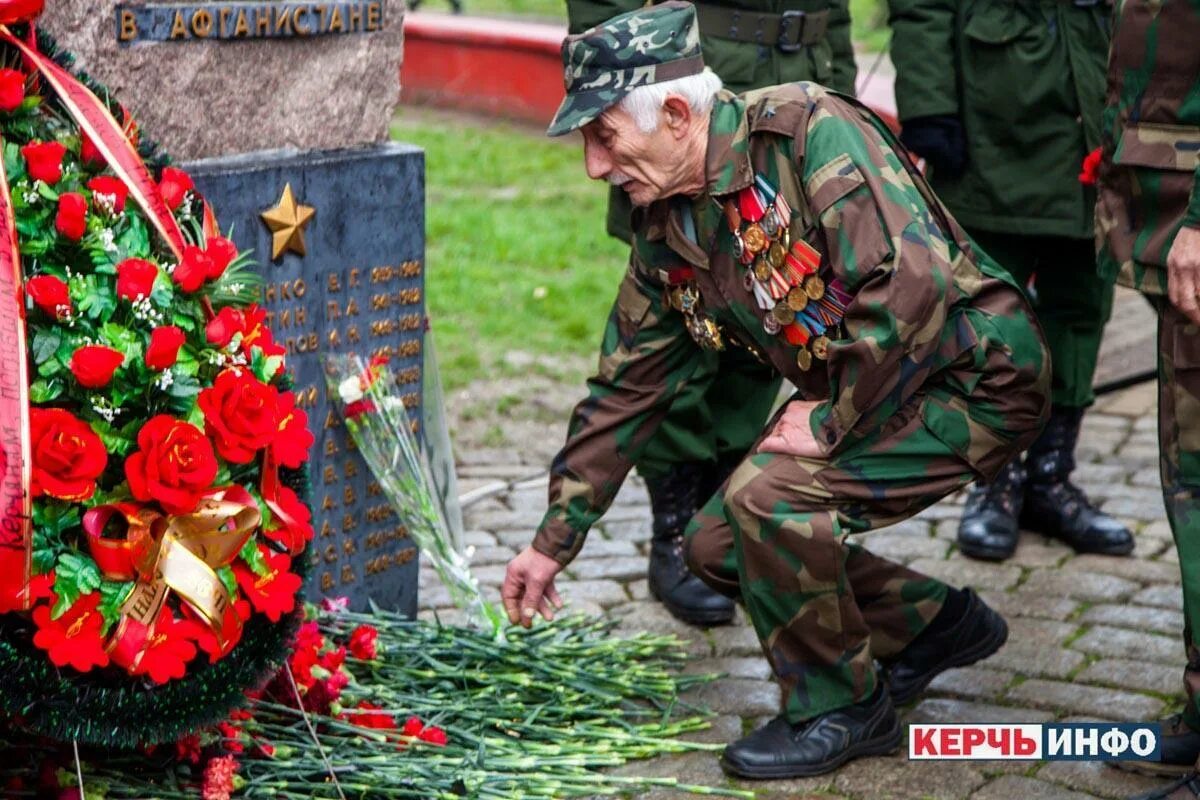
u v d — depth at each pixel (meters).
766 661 4.94
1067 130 5.52
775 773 4.13
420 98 16.02
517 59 15.22
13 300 3.20
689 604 5.20
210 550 3.40
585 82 3.77
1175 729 4.25
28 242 3.32
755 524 3.98
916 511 4.05
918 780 4.14
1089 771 4.20
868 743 4.22
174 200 3.55
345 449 4.80
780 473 3.97
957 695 4.66
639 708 4.57
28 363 3.24
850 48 5.70
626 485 6.57
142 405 3.36
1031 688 4.70
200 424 3.43
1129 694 4.65
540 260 10.41
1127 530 5.80
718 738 4.42
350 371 4.72
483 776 4.01
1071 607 5.32
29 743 3.71
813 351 3.94
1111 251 4.05
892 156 3.83
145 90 4.25
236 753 3.92
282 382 3.72
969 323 3.92
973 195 5.69
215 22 4.35
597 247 10.78
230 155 4.48
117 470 3.35
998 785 4.12
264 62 4.50
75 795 3.61
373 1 4.75
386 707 4.39
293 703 4.13
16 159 3.36
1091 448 6.98
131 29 4.19
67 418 3.23
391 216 4.79
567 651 4.79
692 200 3.90
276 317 4.53
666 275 4.05
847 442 3.92
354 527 4.88
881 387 3.75
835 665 4.14
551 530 4.30
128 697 3.34
